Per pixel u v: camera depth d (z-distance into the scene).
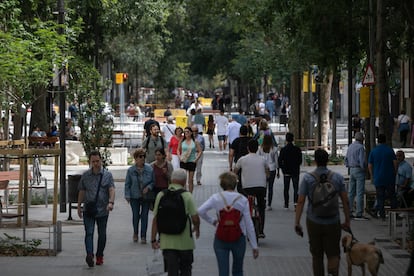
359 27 47.16
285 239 32.16
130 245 30.52
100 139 49.97
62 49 46.91
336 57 49.12
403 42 50.09
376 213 37.12
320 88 69.94
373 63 42.94
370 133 43.38
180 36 125.44
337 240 21.70
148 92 187.00
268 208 40.75
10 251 28.58
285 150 40.53
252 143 31.19
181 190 20.80
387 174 35.88
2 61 42.16
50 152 32.59
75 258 27.83
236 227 20.53
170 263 20.50
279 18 60.66
